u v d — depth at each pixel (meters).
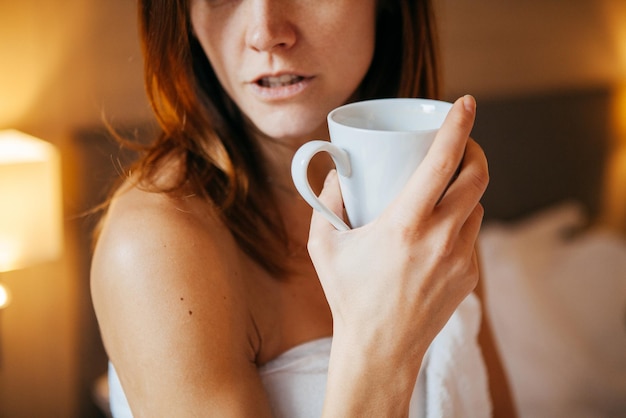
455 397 0.83
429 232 0.55
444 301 0.57
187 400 0.66
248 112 0.71
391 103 0.60
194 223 0.73
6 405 1.87
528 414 1.91
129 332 0.68
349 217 0.59
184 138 0.79
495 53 2.46
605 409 1.96
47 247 1.76
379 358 0.58
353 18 0.70
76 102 1.85
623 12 2.66
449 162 0.52
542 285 2.24
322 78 0.69
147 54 0.77
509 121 2.54
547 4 2.50
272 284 0.80
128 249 0.69
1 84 1.78
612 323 2.16
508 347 2.06
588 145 2.74
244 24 0.67
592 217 2.82
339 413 0.59
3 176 1.66
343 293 0.58
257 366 0.77
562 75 2.63
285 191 0.86
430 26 0.91
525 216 2.67
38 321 1.87
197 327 0.67
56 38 1.81
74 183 1.86
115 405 0.85
